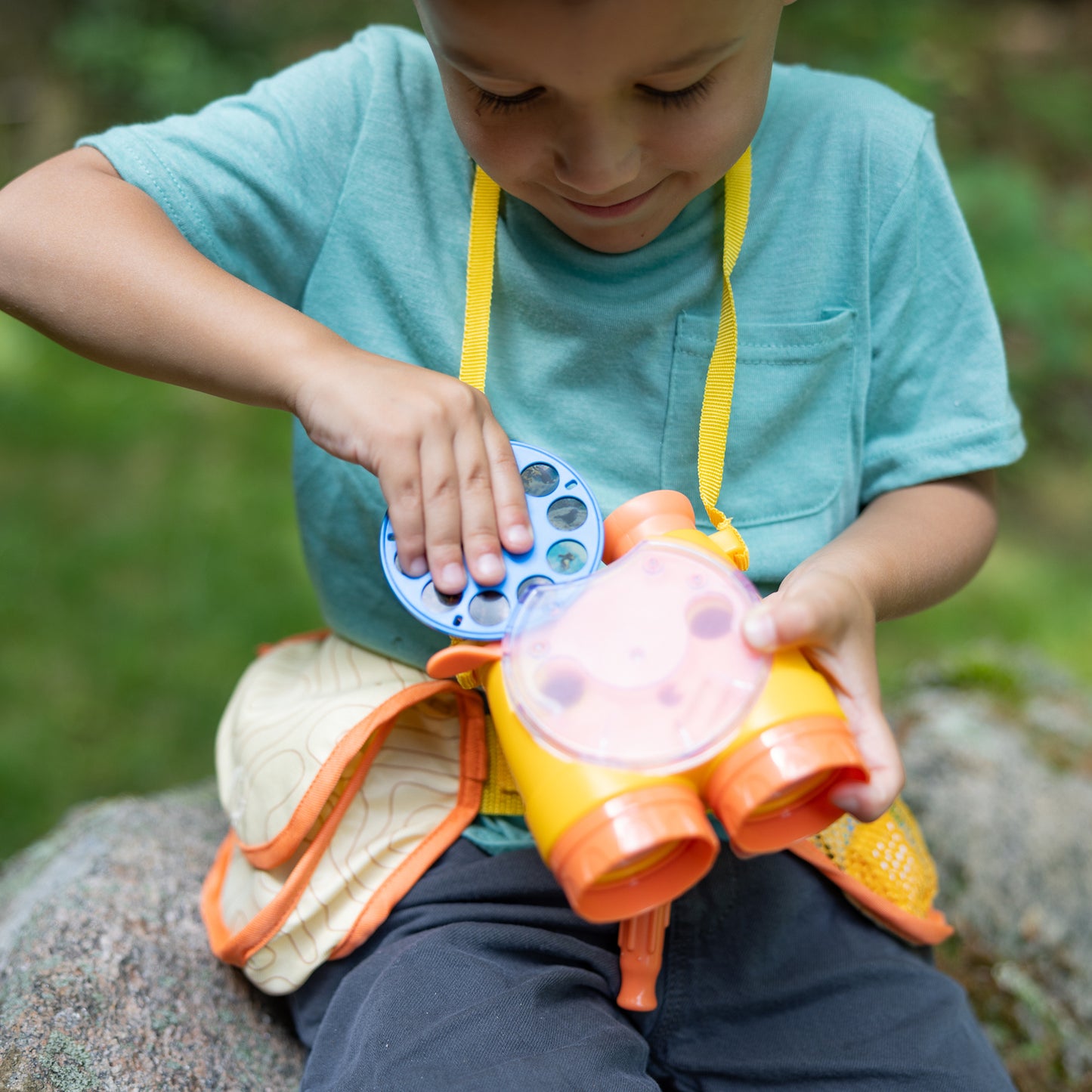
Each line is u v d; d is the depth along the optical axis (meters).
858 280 1.07
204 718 2.40
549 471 0.88
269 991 1.03
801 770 0.70
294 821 0.98
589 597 0.79
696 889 1.08
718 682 0.74
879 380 1.12
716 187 1.05
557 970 0.95
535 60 0.77
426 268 1.07
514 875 1.01
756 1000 1.05
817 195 1.07
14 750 2.29
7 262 0.94
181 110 4.24
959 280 1.10
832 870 1.10
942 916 1.19
